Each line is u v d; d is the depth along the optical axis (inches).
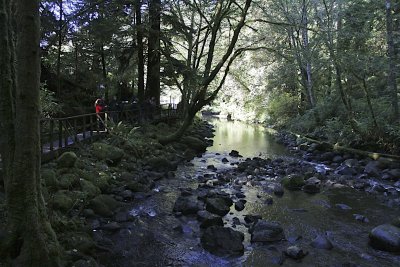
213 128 1291.8
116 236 277.6
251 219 323.3
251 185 454.0
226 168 561.6
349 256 255.6
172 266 237.9
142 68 797.2
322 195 411.8
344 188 441.1
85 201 303.6
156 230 295.1
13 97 198.2
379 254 258.8
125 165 458.6
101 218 302.5
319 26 752.3
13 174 185.6
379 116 617.9
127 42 796.0
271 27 978.1
